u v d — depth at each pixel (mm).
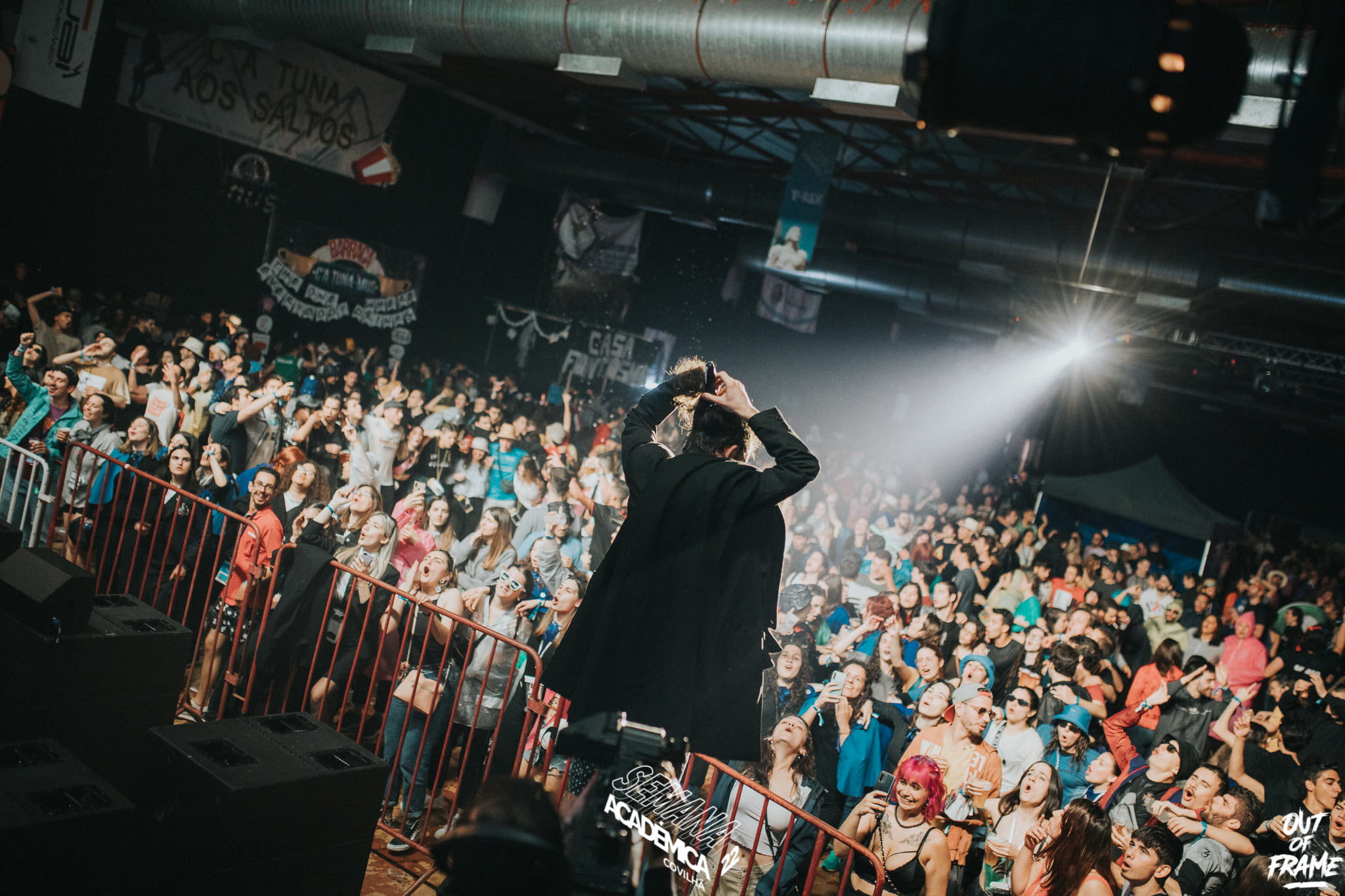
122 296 12055
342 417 9016
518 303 19156
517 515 8789
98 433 6496
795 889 4418
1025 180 13547
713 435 1995
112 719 3674
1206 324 16203
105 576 6277
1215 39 1558
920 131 1841
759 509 1854
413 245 16672
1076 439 28578
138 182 12875
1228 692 6168
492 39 7328
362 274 14734
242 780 2877
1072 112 1630
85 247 12539
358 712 5875
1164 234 13594
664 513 1853
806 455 1854
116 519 6301
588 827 1778
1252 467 27672
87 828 2676
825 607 7121
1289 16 6852
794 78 6094
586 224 16453
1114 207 13797
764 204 14258
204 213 13680
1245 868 4332
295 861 3035
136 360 8539
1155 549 16719
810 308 20891
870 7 5602
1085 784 5129
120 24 10711
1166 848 4199
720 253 19406
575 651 1903
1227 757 5898
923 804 4277
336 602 5219
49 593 3414
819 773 5129
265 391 7629
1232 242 14438
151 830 2941
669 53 6457
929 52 1725
